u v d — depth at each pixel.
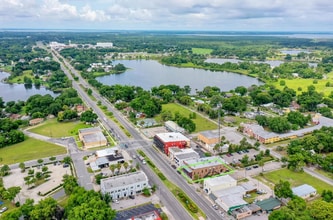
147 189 146.88
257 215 131.62
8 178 163.75
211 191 147.00
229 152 197.38
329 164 171.50
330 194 138.00
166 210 135.00
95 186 154.62
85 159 187.00
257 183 158.88
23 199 143.75
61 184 156.00
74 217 115.69
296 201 130.25
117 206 138.12
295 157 172.25
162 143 197.62
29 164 180.88
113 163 178.50
